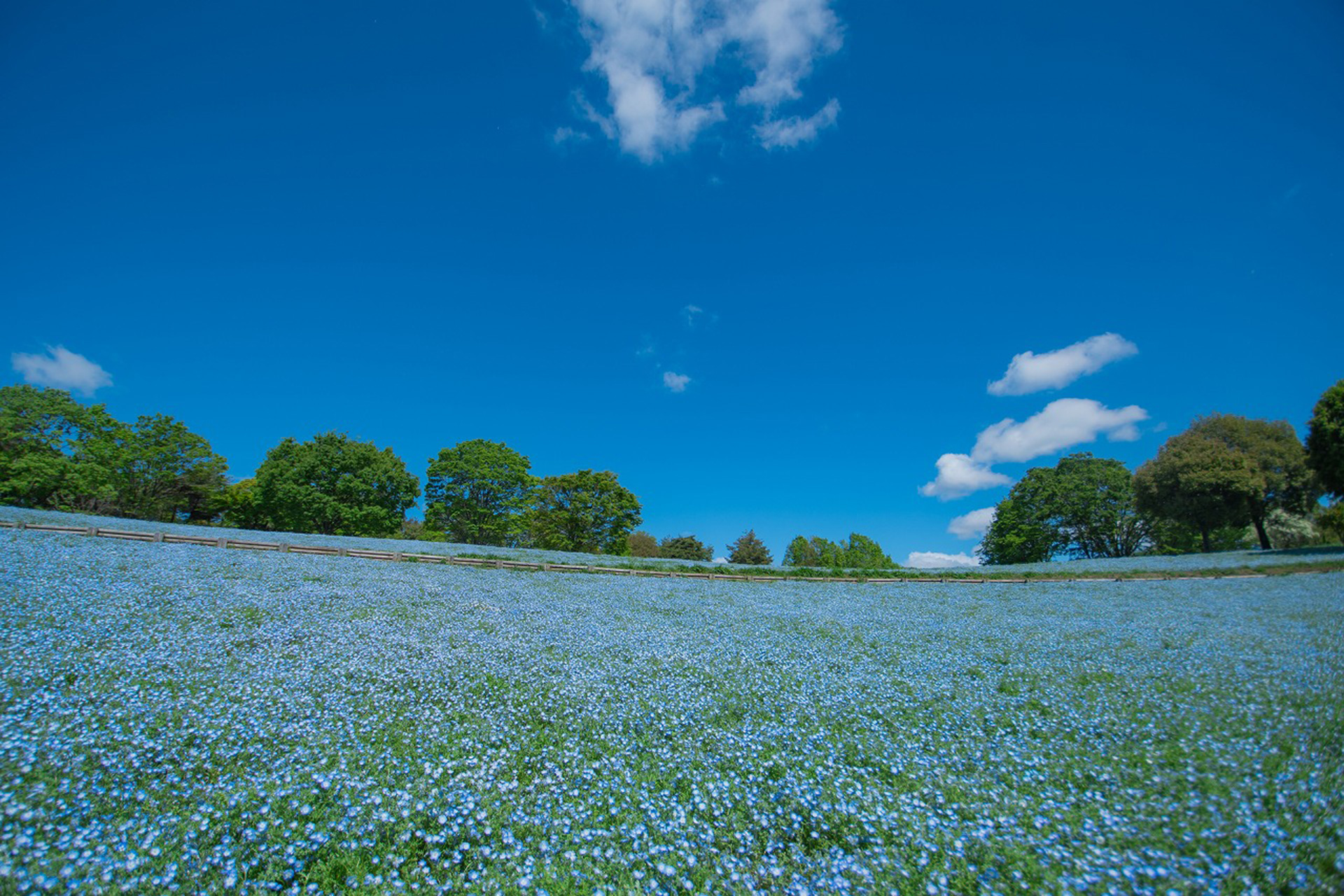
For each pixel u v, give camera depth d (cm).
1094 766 704
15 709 706
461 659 1164
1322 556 3606
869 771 719
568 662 1197
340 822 541
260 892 449
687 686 1068
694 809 620
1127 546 7088
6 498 4831
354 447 6294
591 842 543
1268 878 470
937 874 488
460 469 6406
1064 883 473
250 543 2461
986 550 8188
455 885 476
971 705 980
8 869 437
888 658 1362
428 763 678
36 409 5231
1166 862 500
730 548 7750
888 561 7844
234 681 909
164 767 620
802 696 1024
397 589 1902
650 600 2219
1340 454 3728
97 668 888
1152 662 1264
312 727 763
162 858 477
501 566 2841
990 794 642
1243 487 4525
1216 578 3222
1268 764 684
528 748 762
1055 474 7169
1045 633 1688
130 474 5988
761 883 491
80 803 533
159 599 1354
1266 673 1118
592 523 6844
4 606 1142
